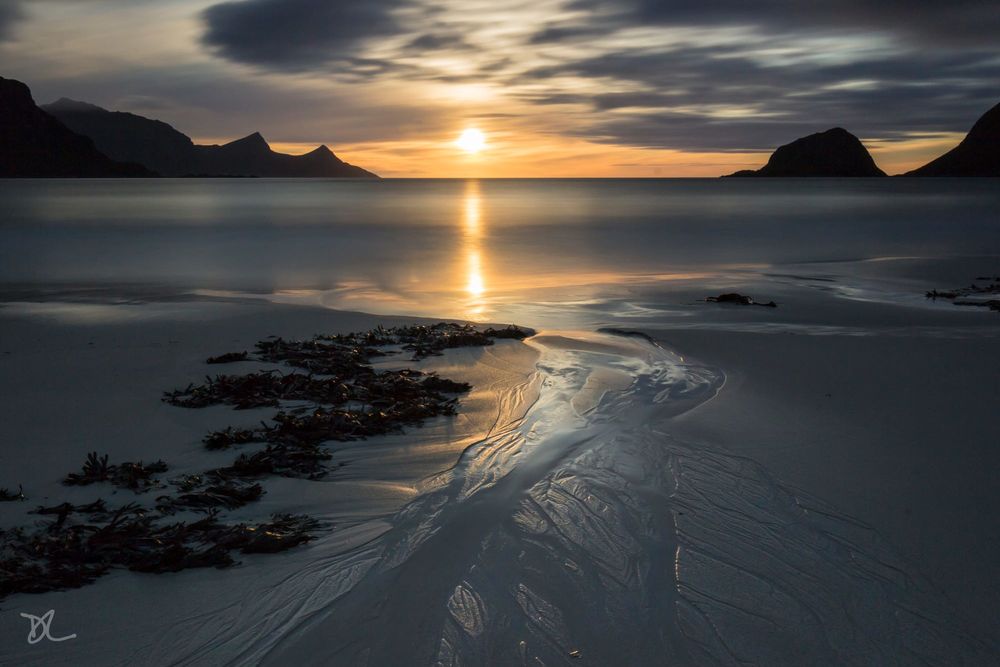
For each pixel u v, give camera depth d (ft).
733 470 27.66
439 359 45.27
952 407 35.68
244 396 35.83
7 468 26.66
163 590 18.83
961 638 17.51
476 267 107.14
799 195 433.89
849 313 66.49
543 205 342.23
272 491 25.29
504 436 31.40
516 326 54.13
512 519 23.32
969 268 103.09
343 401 35.65
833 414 34.63
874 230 169.68
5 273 98.12
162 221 202.18
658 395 37.86
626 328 55.47
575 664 16.31
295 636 16.99
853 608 18.65
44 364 43.09
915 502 24.93
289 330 54.44
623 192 604.49
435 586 19.25
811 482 26.55
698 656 16.66
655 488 25.93
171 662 15.96
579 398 37.06
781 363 44.88
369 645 16.74
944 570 20.53
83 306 67.62
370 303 74.28
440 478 26.78
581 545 21.66
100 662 15.88
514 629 17.48
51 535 20.98
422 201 403.13
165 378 39.96
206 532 21.63
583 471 27.50
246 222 202.59
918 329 57.93
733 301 71.97
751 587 19.52
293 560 20.54
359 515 23.58
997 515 23.98
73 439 30.04
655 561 20.76
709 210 269.03
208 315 61.31
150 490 24.86
